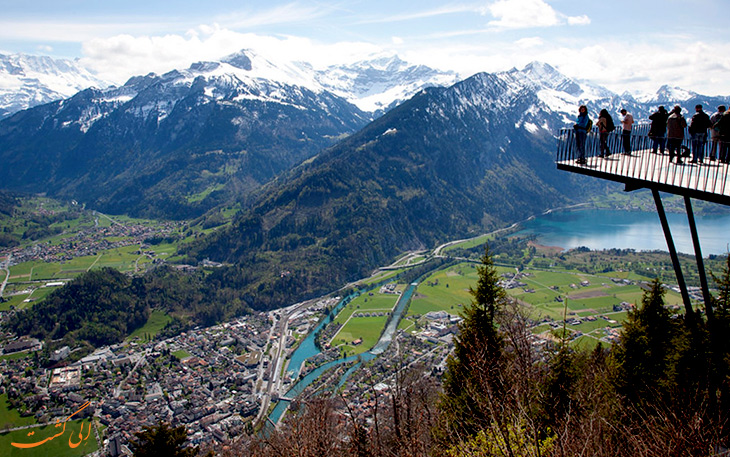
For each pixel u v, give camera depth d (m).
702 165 21.09
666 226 20.92
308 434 27.02
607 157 24.25
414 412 26.67
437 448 22.88
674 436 15.23
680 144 21.28
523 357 22.03
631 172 21.11
